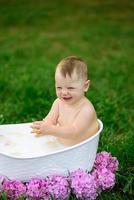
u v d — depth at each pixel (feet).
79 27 30.30
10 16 33.09
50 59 22.57
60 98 9.36
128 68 21.29
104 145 11.24
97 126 9.51
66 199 8.79
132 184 9.64
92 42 26.48
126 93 17.10
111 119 13.64
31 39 26.94
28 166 8.68
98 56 23.62
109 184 9.11
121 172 10.09
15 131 10.07
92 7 36.78
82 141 9.41
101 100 15.11
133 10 36.19
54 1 38.55
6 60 21.95
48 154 8.60
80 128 9.20
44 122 9.51
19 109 14.57
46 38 27.12
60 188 8.63
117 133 13.08
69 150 8.71
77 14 34.30
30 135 10.00
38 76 18.69
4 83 17.37
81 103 9.43
